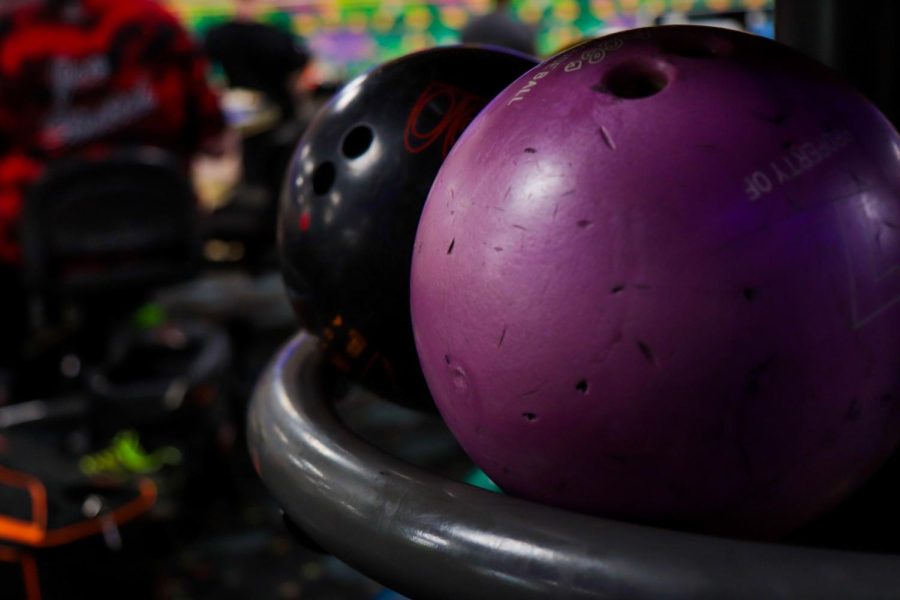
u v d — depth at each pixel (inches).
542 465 19.7
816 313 17.9
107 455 88.9
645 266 18.0
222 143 103.0
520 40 122.6
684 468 18.6
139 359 93.5
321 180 26.5
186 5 270.8
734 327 17.8
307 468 21.6
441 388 21.0
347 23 288.7
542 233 18.6
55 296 91.7
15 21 90.8
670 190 18.0
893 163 19.1
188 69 97.3
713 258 17.8
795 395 18.1
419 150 25.1
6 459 55.7
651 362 18.0
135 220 89.3
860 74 28.9
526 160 19.2
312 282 26.3
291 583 74.5
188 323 100.2
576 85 19.6
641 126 18.6
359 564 20.3
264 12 282.0
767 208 17.9
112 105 94.3
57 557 51.5
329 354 27.1
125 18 93.8
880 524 22.6
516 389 19.2
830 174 18.3
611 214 18.2
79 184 87.0
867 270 18.3
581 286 18.3
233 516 85.4
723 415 18.1
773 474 18.6
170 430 86.1
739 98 18.7
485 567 18.1
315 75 183.6
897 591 16.1
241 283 166.4
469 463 93.3
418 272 21.1
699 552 16.9
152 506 61.7
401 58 27.2
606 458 18.9
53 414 102.9
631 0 246.8
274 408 24.3
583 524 17.8
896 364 18.9
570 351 18.5
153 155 89.3
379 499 19.9
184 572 76.1
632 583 17.0
